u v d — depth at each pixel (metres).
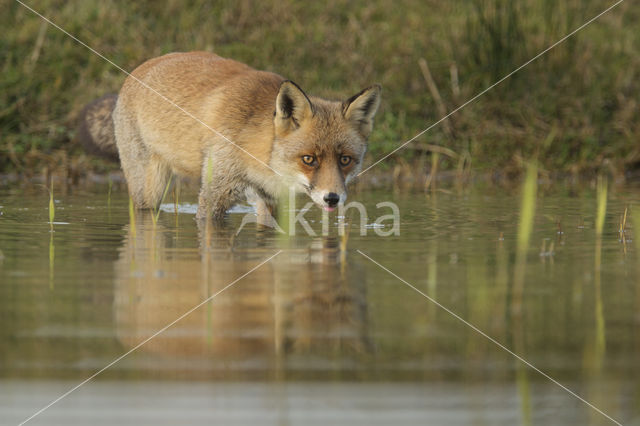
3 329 6.64
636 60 23.20
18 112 20.08
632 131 21.12
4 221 12.12
